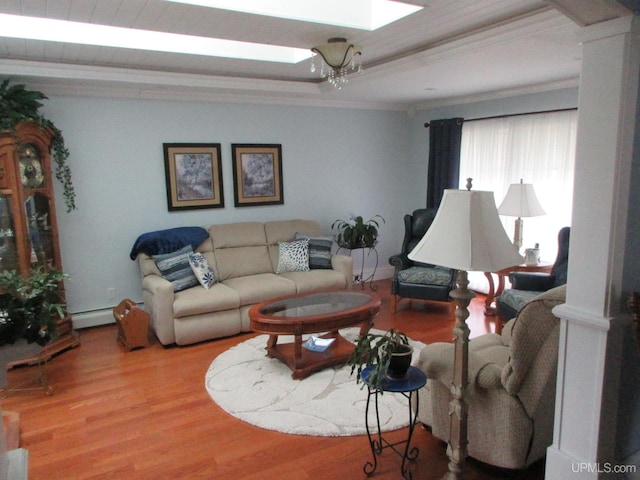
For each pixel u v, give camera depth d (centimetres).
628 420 204
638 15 168
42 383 329
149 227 479
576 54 335
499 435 214
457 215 183
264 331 328
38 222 397
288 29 307
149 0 253
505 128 507
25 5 258
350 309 346
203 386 325
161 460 242
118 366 363
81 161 439
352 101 573
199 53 369
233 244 489
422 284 471
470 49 326
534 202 423
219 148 504
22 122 367
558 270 390
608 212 179
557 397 201
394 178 637
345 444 255
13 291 333
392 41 342
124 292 473
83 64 386
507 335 266
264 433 266
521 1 266
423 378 218
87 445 257
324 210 586
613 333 184
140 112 461
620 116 173
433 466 234
